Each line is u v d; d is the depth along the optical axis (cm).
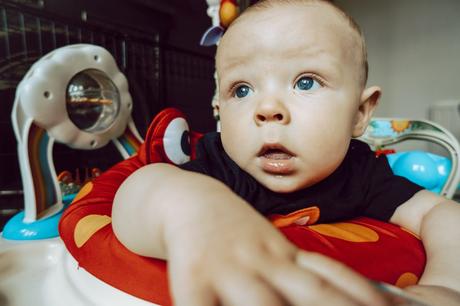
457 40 254
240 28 39
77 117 76
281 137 37
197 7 206
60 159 122
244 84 39
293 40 37
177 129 66
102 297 33
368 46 285
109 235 35
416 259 37
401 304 15
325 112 37
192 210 20
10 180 111
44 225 59
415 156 88
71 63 72
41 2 118
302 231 37
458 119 246
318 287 14
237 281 15
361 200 47
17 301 38
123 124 86
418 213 45
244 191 42
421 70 267
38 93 65
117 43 142
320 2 40
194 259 16
